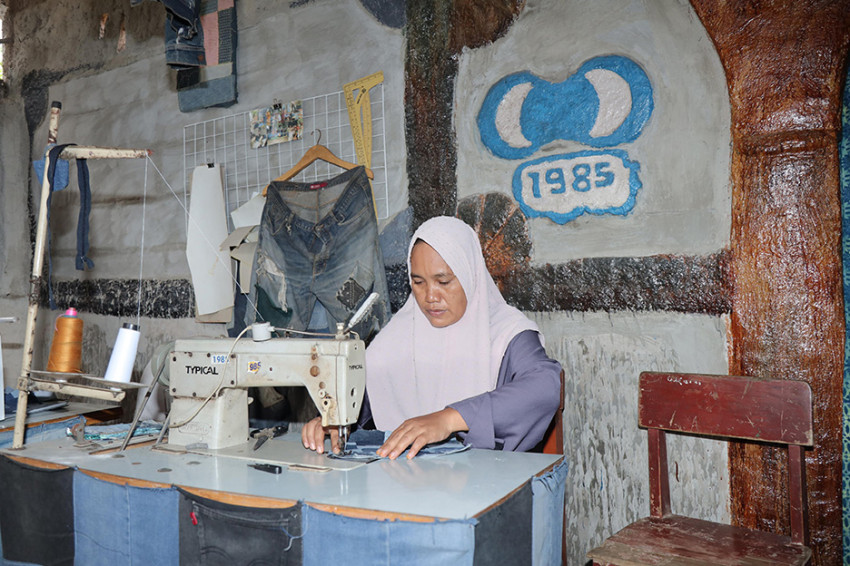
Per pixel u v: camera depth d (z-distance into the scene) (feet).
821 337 6.57
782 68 6.66
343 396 5.15
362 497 4.10
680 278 7.19
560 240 7.88
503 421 5.62
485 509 3.86
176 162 11.39
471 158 8.45
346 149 9.52
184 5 8.96
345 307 8.85
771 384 5.94
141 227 11.88
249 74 10.46
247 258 9.73
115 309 12.20
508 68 8.18
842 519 6.61
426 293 6.79
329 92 9.67
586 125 7.67
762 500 6.84
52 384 5.63
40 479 5.16
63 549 5.05
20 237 13.66
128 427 6.29
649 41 7.32
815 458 6.57
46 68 13.25
